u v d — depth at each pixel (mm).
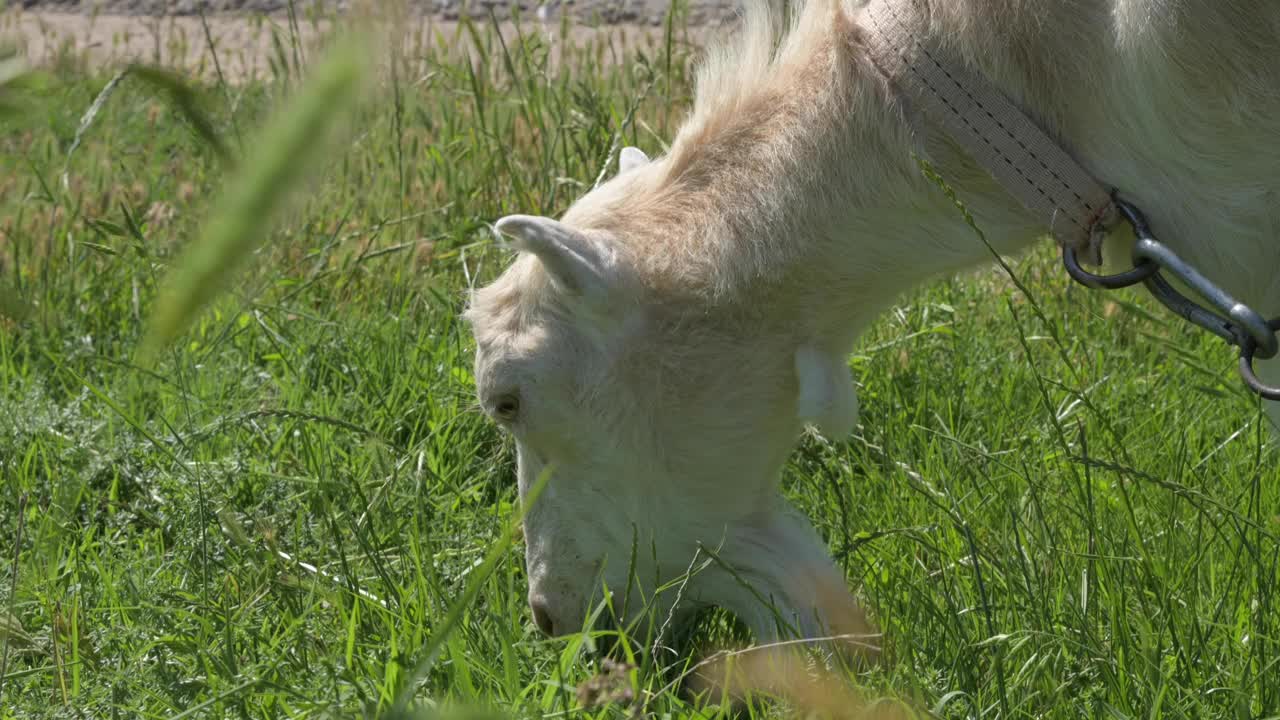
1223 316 3342
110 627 4023
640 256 3475
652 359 3482
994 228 3426
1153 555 4098
